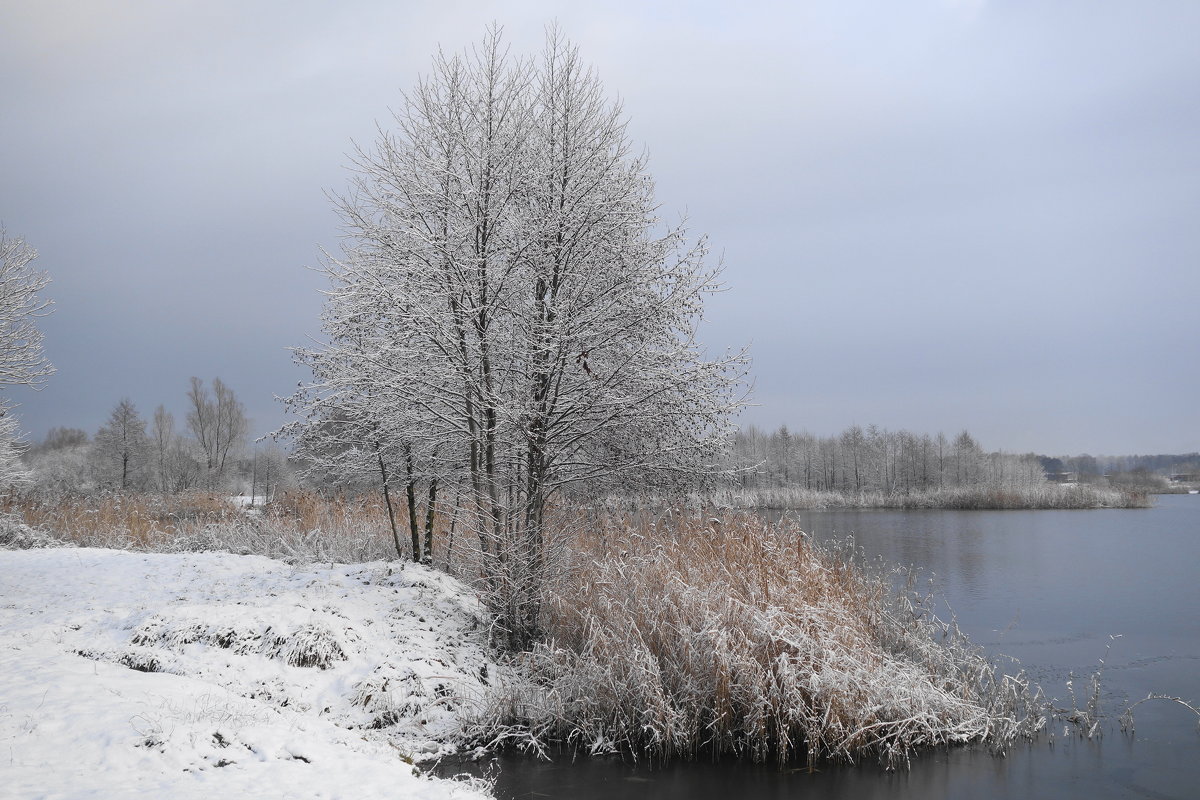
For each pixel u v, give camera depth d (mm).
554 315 11414
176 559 14789
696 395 11508
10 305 16031
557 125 11367
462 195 11344
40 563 14570
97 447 49156
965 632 15469
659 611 10234
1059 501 58094
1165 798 8148
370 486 15992
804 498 51781
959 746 9508
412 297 10961
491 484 11742
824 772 8758
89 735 6258
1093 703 10508
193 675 8766
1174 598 19062
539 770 8672
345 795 5844
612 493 12414
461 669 10102
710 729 9375
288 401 12547
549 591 11492
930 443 76188
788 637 9461
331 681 9148
